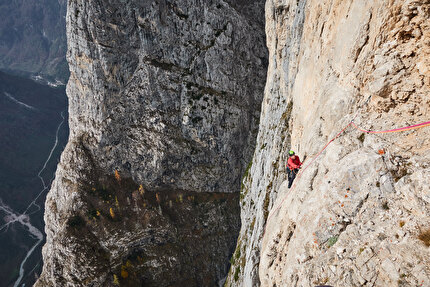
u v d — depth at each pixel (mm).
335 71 16594
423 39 9953
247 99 123125
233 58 116062
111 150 125500
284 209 18906
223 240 131375
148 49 115438
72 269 105250
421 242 8039
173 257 120000
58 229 122562
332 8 18859
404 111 10750
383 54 11469
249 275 41000
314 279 11023
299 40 35500
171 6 109250
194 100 119562
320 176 13742
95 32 108938
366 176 10805
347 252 10125
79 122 127938
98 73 115250
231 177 133625
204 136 124375
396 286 7926
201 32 112812
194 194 134375
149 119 122625
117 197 124875
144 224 121000
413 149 9984
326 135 15453
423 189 8805
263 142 57438
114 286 106312
